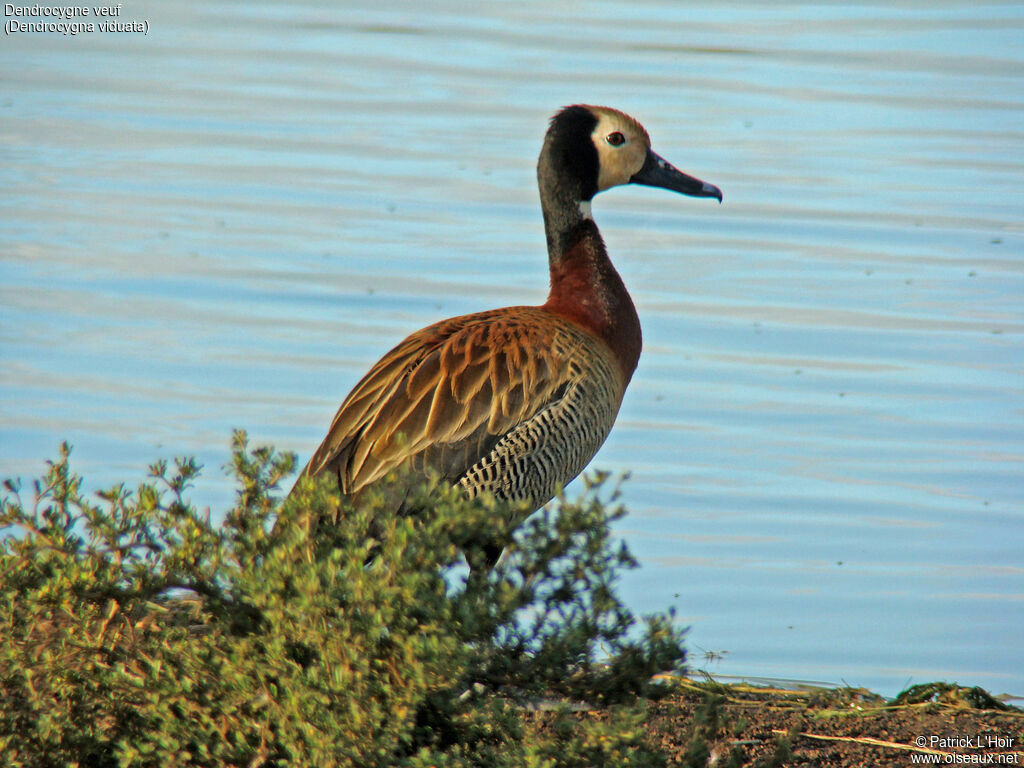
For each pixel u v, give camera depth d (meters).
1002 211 20.14
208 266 17.64
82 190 20.66
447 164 22.59
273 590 5.50
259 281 17.22
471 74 28.52
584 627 5.91
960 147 23.34
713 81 27.48
